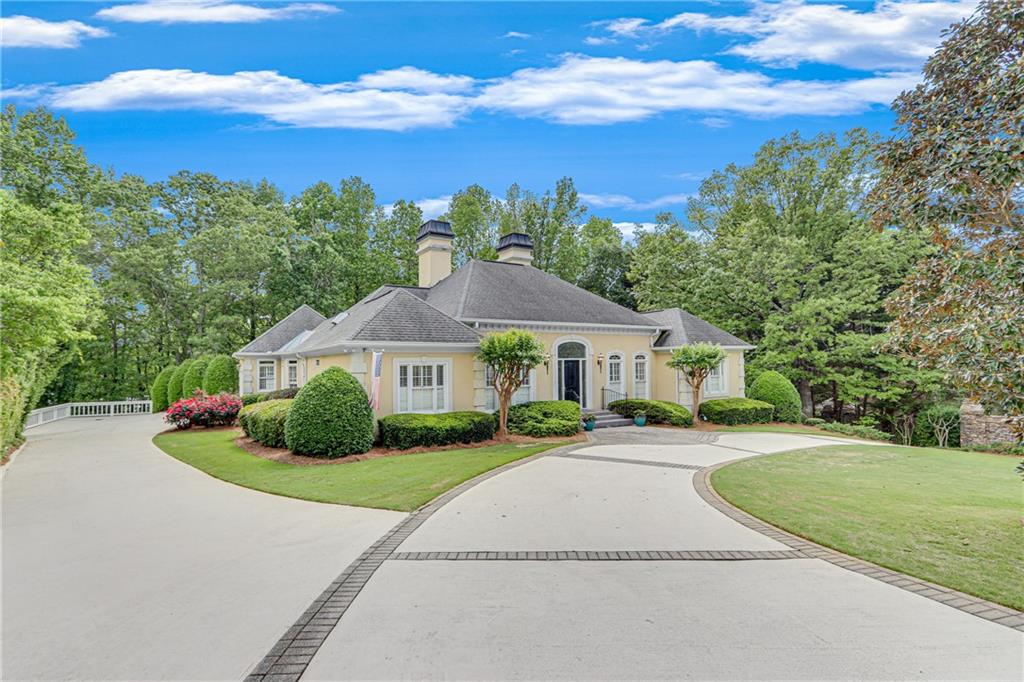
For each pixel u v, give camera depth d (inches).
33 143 1269.7
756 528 277.4
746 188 1243.2
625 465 462.9
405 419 573.6
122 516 323.0
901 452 579.8
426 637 163.3
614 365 844.0
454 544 254.8
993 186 237.5
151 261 1307.8
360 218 1642.5
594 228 1913.1
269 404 648.4
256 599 195.5
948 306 252.1
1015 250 227.5
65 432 840.9
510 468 450.0
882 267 954.7
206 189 1603.1
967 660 147.0
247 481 424.2
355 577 214.8
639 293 1325.0
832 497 343.6
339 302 1528.1
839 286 971.3
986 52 255.8
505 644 157.9
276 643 162.2
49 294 585.9
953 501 334.0
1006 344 210.1
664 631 165.0
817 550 241.6
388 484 392.8
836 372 976.9
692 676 139.7
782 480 400.5
